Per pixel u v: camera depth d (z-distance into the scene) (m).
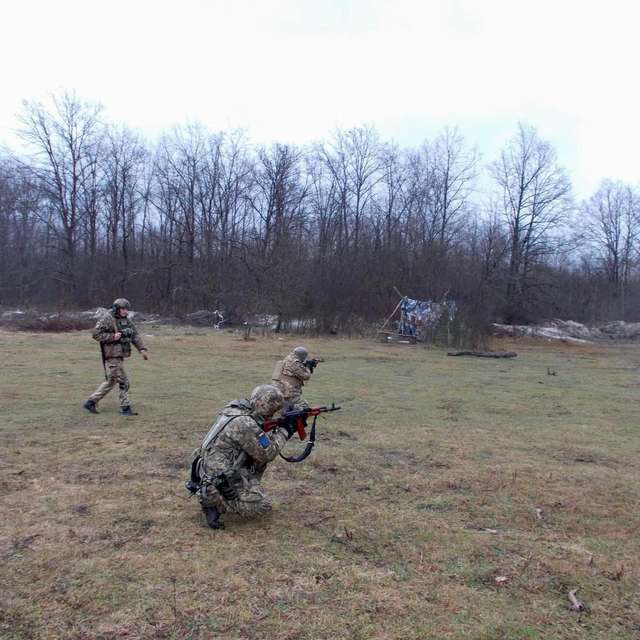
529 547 4.37
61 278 42.97
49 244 44.97
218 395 10.65
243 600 3.47
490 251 41.09
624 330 41.38
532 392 12.65
